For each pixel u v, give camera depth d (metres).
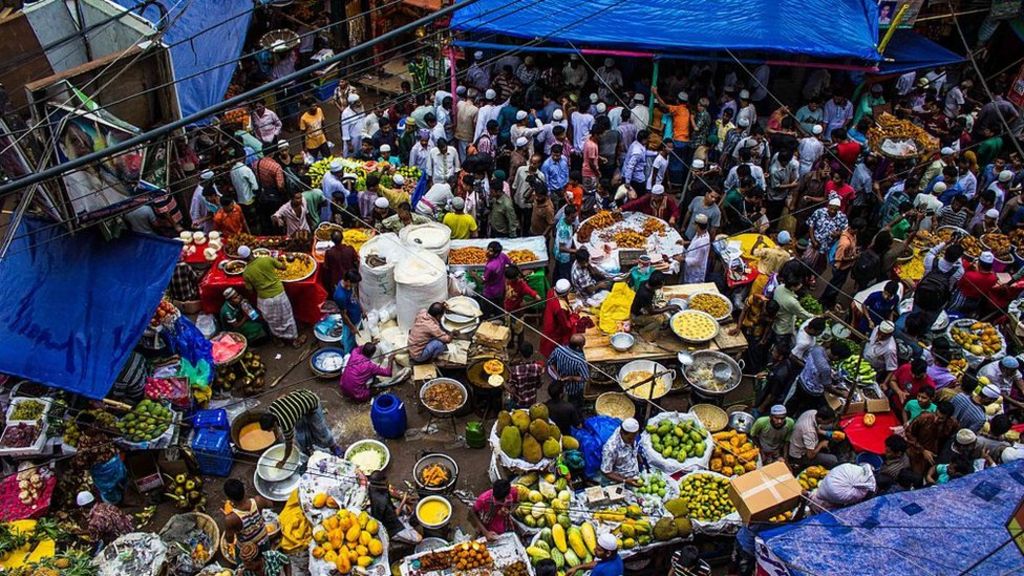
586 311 11.34
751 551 8.02
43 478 8.89
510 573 7.70
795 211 13.62
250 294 11.41
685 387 10.85
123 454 9.26
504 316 11.41
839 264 11.95
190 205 13.01
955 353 10.87
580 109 14.80
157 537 8.26
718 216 12.56
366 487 8.50
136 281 9.72
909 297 11.72
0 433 9.04
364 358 10.62
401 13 19.11
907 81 16.94
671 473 9.13
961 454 8.86
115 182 8.80
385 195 12.95
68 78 8.83
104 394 8.91
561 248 12.01
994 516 6.49
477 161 13.28
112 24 11.59
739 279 11.61
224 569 8.18
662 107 15.21
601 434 9.20
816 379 9.64
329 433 9.83
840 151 14.45
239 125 14.39
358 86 19.05
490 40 15.72
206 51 14.58
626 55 14.77
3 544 8.07
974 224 13.28
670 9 15.35
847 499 7.85
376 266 11.21
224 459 9.67
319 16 18.98
